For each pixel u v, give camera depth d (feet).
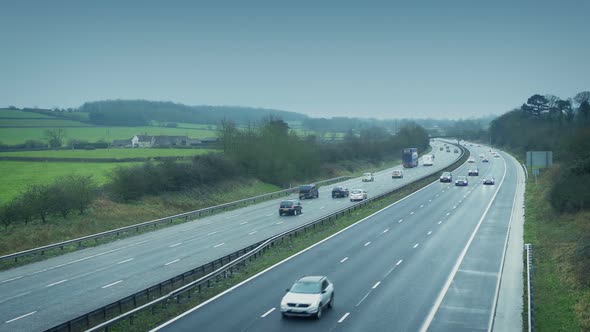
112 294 96.84
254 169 315.99
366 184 331.36
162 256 130.93
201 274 107.76
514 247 137.69
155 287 93.50
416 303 89.92
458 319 81.66
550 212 181.78
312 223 167.94
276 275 110.22
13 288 102.12
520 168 413.18
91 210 189.37
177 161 273.13
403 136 634.02
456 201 237.25
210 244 145.89
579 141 279.90
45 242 150.30
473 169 368.89
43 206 169.48
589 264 103.81
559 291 95.96
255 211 218.59
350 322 79.77
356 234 159.74
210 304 89.66
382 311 85.40
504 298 93.04
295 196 277.44
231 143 320.91
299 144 350.43
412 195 263.29
